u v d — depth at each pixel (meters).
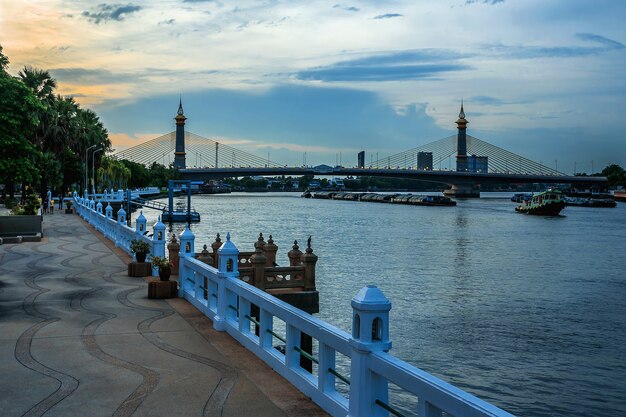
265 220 96.50
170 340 10.16
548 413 17.14
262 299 8.92
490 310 30.19
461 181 190.38
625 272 44.66
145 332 10.70
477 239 69.75
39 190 100.12
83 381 7.96
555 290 36.62
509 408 17.45
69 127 77.44
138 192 126.25
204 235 67.25
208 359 9.04
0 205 64.69
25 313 12.23
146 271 17.64
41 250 25.19
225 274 10.85
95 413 6.84
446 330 25.80
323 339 6.84
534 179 189.25
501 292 35.47
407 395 17.59
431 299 32.84
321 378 6.99
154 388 7.70
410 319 27.83
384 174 188.62
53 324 11.23
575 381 19.61
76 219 48.78
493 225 94.62
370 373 5.73
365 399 5.71
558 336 25.09
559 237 74.06
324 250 55.41
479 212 137.62
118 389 7.66
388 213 128.00
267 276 16.83
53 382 7.91
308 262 17.09
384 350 5.71
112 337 10.31
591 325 27.19
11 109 42.62
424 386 4.88
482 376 20.03
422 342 23.83
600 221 108.44
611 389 18.88
